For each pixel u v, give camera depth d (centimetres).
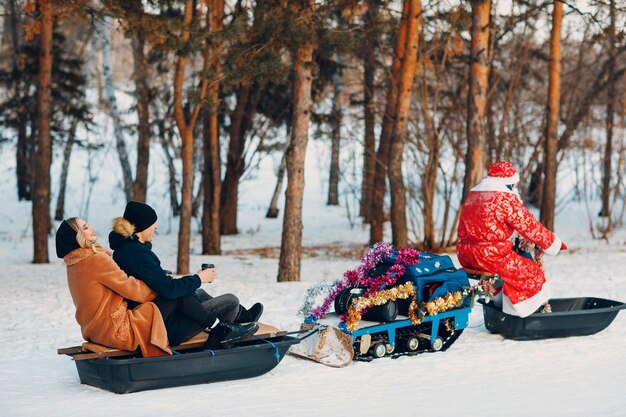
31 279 1725
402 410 565
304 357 761
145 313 642
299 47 1480
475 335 870
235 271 1847
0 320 1077
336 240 2877
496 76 2633
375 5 2109
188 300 659
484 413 551
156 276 643
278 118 2897
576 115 3042
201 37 1541
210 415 559
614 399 584
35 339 912
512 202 812
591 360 738
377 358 761
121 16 1524
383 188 2475
